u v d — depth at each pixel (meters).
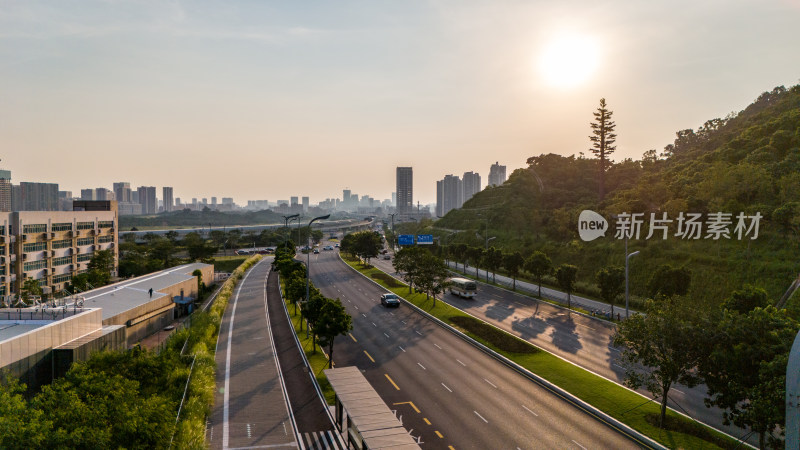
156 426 19.81
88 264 85.56
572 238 97.81
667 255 68.00
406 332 49.44
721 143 107.31
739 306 38.03
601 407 29.16
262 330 51.00
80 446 16.23
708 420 27.92
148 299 57.22
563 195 133.62
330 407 30.19
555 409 29.52
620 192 110.62
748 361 22.59
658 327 26.22
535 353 40.62
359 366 38.19
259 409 30.02
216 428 27.30
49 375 29.88
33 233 75.69
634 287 68.25
